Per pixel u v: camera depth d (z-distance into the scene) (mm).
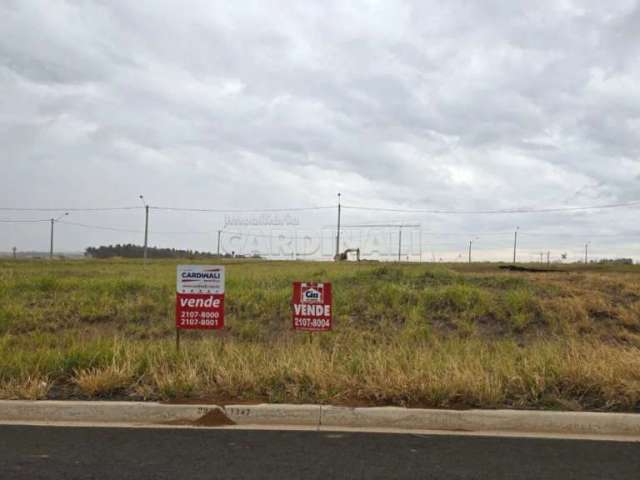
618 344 10312
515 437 5457
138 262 48812
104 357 7426
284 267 33375
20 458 4816
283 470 4562
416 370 6586
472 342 9469
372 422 5801
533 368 6828
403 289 13969
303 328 8117
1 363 7207
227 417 5902
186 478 4398
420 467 4645
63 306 13102
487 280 16484
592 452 5039
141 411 5953
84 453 4941
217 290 7824
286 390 6398
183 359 7418
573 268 41125
